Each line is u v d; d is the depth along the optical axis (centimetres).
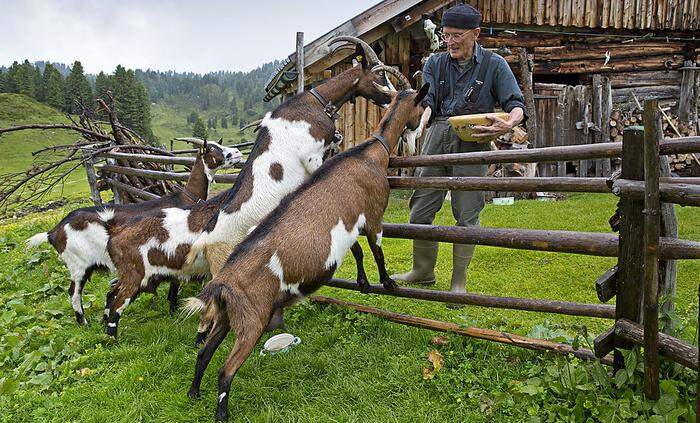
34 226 861
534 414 264
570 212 750
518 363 317
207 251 383
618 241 277
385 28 887
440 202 447
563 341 319
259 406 296
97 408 302
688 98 1023
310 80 922
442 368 315
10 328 426
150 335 397
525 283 480
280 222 296
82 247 423
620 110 1024
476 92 403
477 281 491
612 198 877
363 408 286
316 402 296
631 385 262
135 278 402
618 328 265
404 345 348
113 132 759
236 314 275
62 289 528
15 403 307
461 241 347
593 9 962
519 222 704
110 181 785
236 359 276
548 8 954
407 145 392
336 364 332
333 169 322
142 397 310
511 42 984
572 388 271
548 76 1143
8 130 670
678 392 247
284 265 288
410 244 643
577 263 530
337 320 392
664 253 246
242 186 388
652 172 229
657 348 241
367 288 391
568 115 1017
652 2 974
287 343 362
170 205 456
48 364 359
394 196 973
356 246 376
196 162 491
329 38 834
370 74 444
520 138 970
